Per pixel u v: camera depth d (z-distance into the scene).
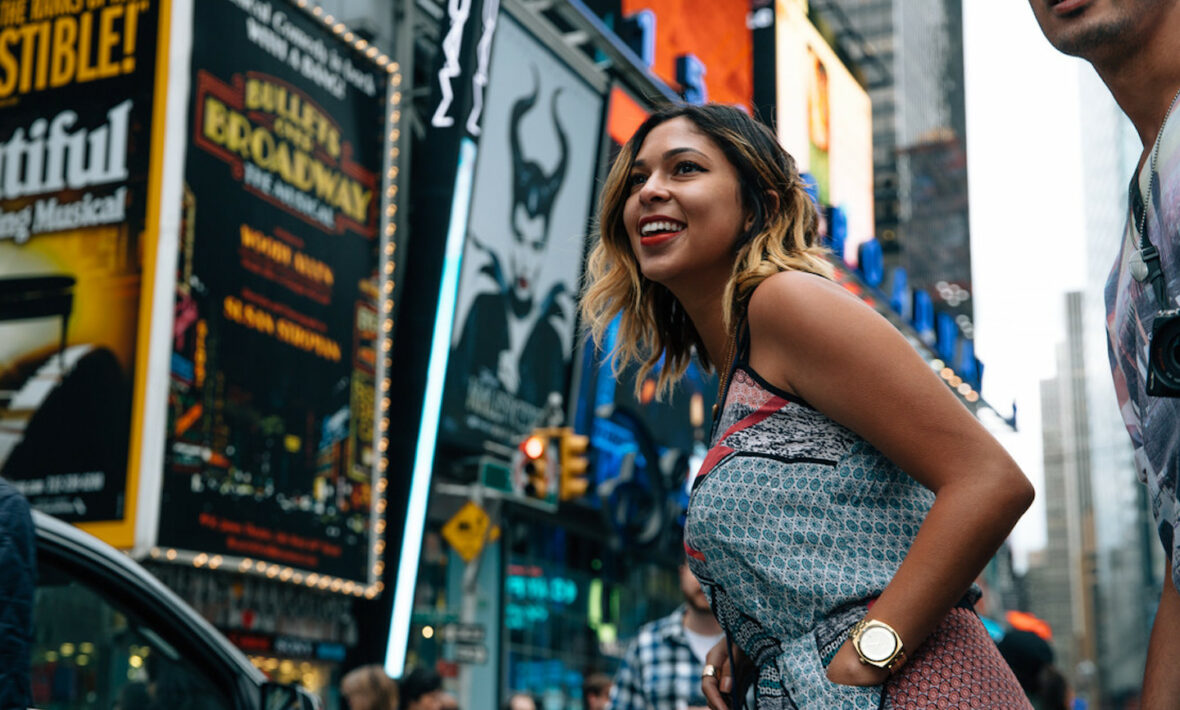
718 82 36.06
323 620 18.44
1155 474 1.78
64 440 16.23
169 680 3.39
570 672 26.34
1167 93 1.71
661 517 26.55
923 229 62.38
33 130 17.33
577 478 17.17
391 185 20.42
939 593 1.72
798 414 1.88
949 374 54.69
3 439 16.58
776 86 41.41
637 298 2.33
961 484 1.74
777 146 2.11
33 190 17.17
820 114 45.22
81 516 15.91
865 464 1.85
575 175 25.12
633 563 30.12
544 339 23.86
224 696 3.42
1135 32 1.69
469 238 21.80
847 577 1.80
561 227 24.58
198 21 17.09
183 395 16.19
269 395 17.53
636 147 2.20
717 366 2.16
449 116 21.84
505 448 22.55
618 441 26.52
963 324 61.50
